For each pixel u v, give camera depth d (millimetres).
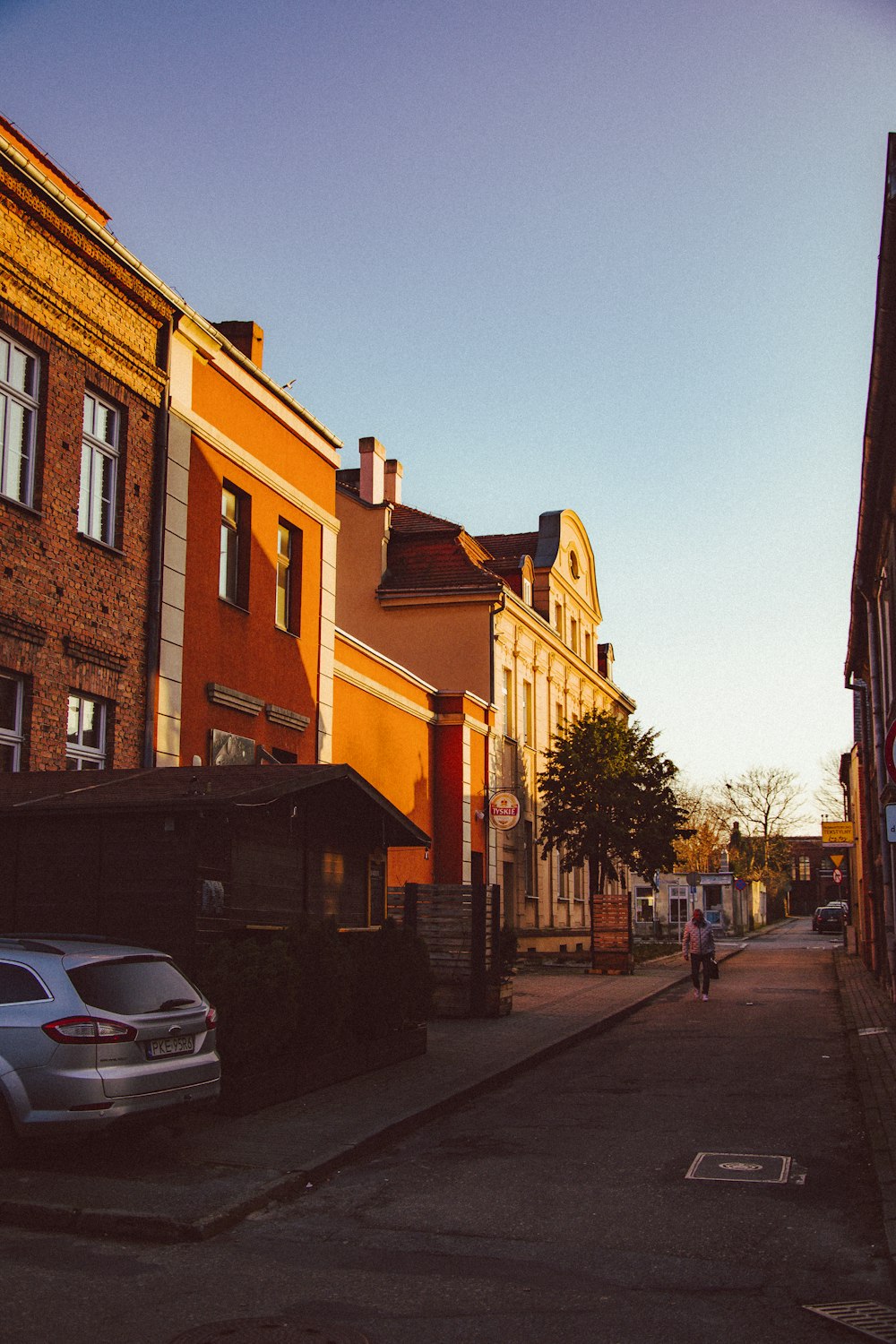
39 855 11430
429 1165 9500
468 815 32125
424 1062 14469
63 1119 8141
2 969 8609
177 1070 8836
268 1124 10477
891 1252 6922
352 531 36844
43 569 14625
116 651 15953
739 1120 11312
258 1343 5496
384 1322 5855
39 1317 5801
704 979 24031
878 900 26141
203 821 11164
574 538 45406
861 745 31281
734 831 86750
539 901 38906
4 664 13875
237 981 10719
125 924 11117
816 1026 19125
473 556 38656
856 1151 9945
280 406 20891
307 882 13539
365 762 27016
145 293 16766
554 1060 15695
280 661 20656
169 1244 7250
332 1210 8109
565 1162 9570
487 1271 6742
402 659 35781
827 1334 5715
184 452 17688
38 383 14898
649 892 66062
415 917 19484
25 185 14211
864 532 19578
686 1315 5977
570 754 35375
